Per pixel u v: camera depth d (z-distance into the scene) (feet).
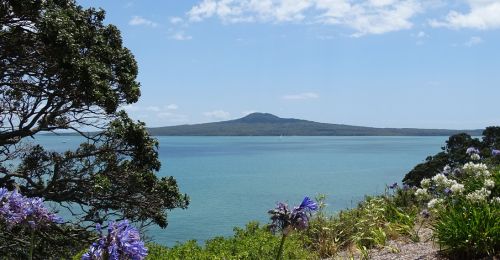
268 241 30.91
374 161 642.22
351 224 36.96
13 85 60.90
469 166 35.17
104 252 11.18
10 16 56.90
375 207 39.88
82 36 59.26
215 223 175.22
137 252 11.28
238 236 34.99
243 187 324.19
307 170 483.10
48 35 53.62
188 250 29.48
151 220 68.23
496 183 32.83
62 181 63.62
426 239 30.60
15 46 58.23
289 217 15.38
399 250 29.19
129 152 66.64
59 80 58.59
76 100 59.47
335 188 282.15
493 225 25.35
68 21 56.90
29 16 56.90
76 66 54.44
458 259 25.53
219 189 313.73
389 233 34.12
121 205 66.39
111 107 58.39
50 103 62.28
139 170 67.92
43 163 66.85
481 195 28.27
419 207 40.73
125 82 63.16
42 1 56.49
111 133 64.85
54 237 63.52
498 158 46.34
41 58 58.44
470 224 25.44
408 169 468.75
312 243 34.40
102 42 63.05
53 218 15.17
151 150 67.46
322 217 37.88
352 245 34.24
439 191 35.60
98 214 66.08
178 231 158.81
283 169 513.45
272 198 251.80
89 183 63.82
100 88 57.21
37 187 64.03
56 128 64.59
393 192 45.29
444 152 127.65
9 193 14.67
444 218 27.66
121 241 11.13
